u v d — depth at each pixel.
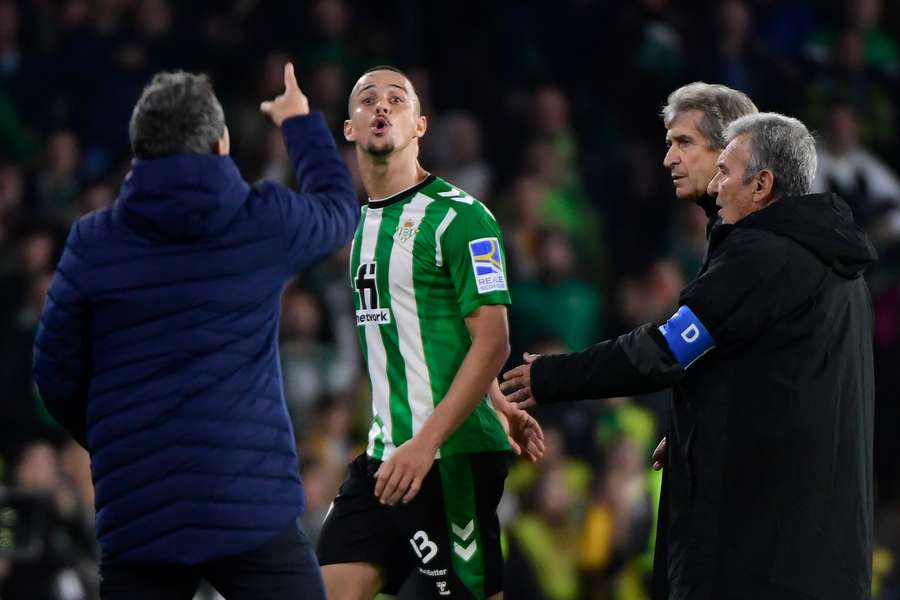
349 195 13.64
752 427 13.68
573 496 29.06
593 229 36.75
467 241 15.18
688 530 13.83
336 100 35.78
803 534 13.53
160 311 12.68
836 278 13.92
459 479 15.52
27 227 32.19
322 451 29.11
